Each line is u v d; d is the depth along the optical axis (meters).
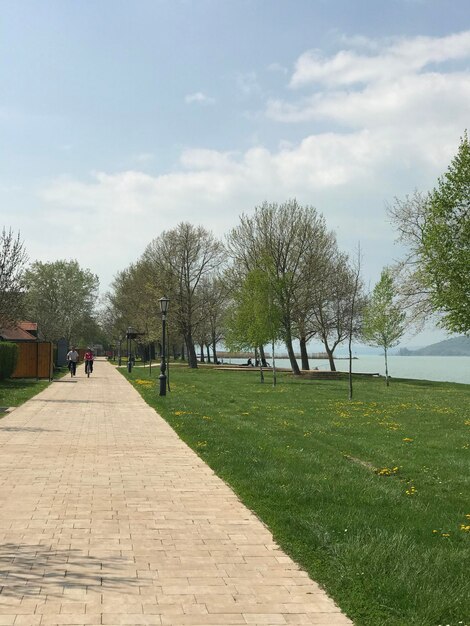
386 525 7.69
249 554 6.54
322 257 52.72
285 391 33.38
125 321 80.31
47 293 88.62
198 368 63.97
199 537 7.13
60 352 62.25
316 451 13.51
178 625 4.81
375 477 10.95
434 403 27.48
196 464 11.73
